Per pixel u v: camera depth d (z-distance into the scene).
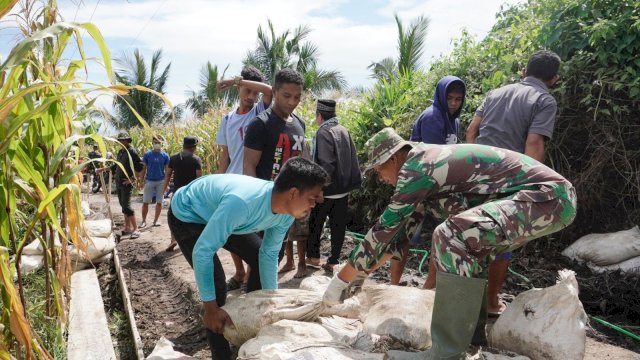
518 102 3.82
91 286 4.86
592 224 5.54
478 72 6.47
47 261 3.27
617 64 5.18
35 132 2.89
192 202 3.14
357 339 2.88
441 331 2.68
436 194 2.90
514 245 2.86
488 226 2.63
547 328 2.85
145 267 6.27
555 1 5.59
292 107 4.21
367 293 3.39
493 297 3.82
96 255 5.80
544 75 3.87
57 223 2.79
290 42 24.44
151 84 22.55
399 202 2.78
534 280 4.93
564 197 2.73
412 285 4.81
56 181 3.26
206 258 2.81
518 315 2.98
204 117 12.95
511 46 6.16
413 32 18.70
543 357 2.83
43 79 2.81
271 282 3.38
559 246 5.52
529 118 3.78
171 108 2.81
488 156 2.81
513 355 2.91
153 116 17.20
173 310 4.75
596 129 5.39
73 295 4.61
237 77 4.71
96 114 3.33
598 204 5.51
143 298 5.12
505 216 2.66
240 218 2.84
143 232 8.54
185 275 5.52
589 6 5.25
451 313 2.63
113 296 5.29
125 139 8.35
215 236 2.81
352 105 8.54
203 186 3.15
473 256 2.66
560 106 5.43
